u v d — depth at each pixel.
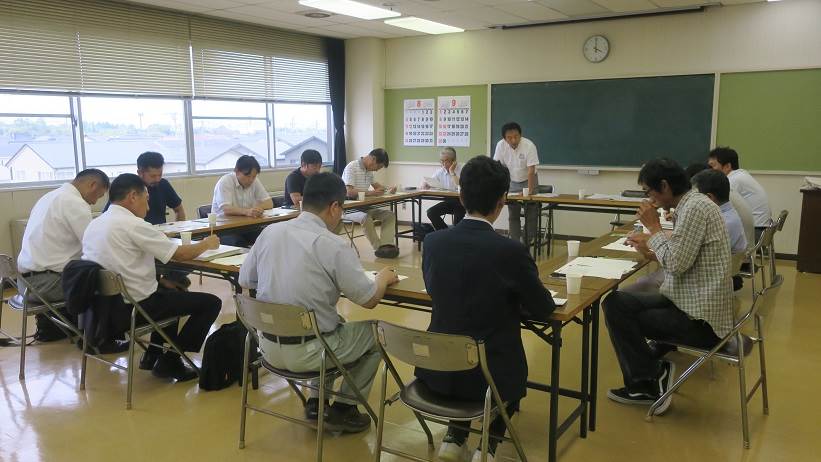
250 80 7.16
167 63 6.26
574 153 6.96
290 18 6.57
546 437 2.52
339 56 8.12
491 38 7.27
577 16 6.46
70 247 3.32
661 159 2.59
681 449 2.43
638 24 6.38
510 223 6.25
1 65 5.00
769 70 5.82
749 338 2.70
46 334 3.74
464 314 1.89
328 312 2.32
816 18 5.56
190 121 6.66
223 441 2.52
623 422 2.67
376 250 6.20
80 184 3.46
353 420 2.56
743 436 2.47
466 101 7.57
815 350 3.53
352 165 6.21
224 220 4.34
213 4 5.83
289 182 5.20
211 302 3.06
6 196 5.10
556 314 2.04
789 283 5.05
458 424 2.15
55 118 5.49
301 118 8.04
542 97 7.04
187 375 3.15
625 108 6.58
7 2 4.97
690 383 3.09
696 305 2.48
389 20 6.69
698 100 6.19
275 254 2.32
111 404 2.88
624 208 5.27
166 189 4.65
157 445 2.49
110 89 5.80
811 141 5.72
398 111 8.13
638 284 3.23
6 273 3.10
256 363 2.93
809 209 5.32
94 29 5.60
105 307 2.82
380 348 2.02
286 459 2.38
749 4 5.82
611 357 3.47
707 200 2.52
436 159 7.92
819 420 2.67
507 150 6.31
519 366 1.95
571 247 2.95
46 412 2.79
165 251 2.86
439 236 1.98
